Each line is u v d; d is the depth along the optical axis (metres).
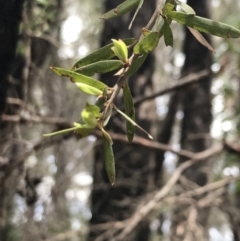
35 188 0.94
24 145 0.92
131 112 0.29
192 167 1.31
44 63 0.90
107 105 0.27
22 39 0.70
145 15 1.04
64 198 1.06
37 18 0.72
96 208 1.15
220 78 1.25
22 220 0.91
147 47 0.28
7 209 0.90
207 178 1.33
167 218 1.21
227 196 1.10
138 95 1.17
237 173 1.23
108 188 1.13
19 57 0.73
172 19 0.29
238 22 1.17
